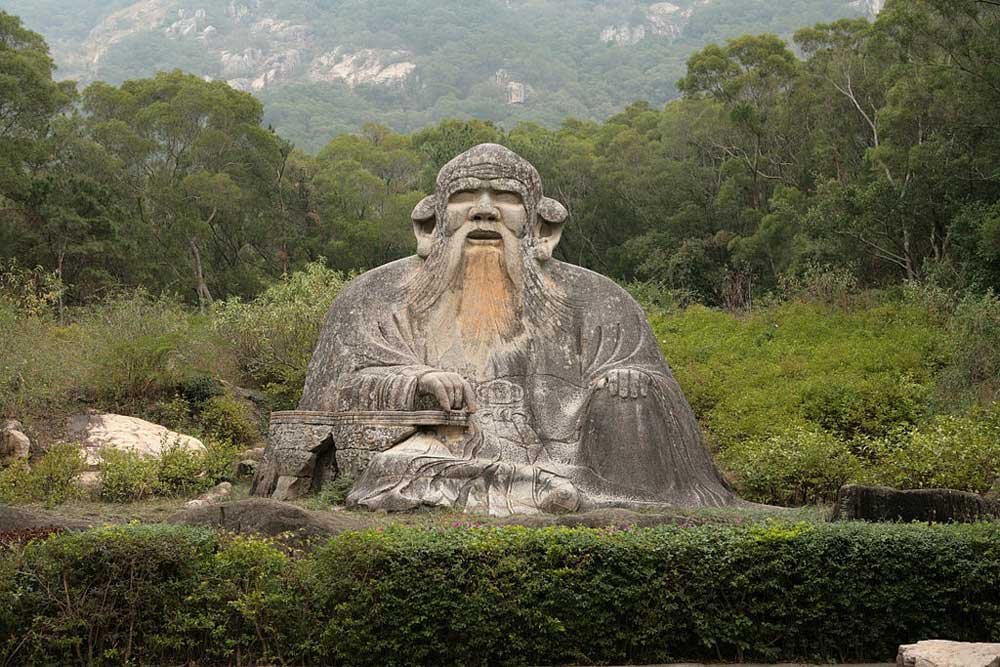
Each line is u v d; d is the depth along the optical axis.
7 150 31.86
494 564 7.64
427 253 13.30
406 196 41.28
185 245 37.06
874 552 8.03
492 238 13.13
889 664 7.82
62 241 30.61
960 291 24.78
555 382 12.84
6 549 7.79
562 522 9.93
